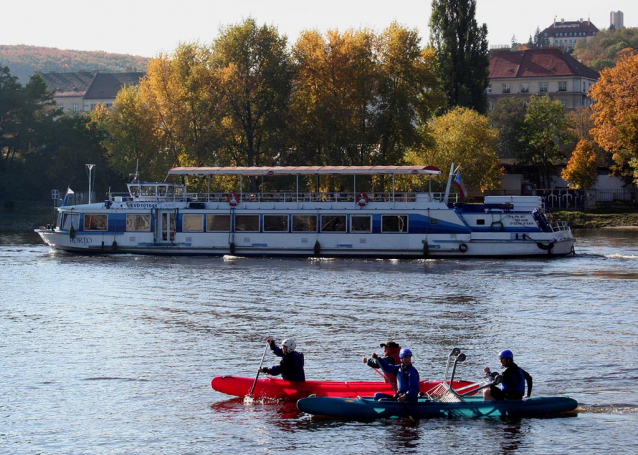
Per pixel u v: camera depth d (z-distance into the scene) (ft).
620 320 128.36
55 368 100.07
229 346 111.34
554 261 211.82
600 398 86.28
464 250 218.18
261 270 195.52
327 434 76.84
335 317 132.16
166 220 230.48
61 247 236.22
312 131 311.27
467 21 418.92
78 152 441.27
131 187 236.43
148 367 100.37
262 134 319.88
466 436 76.18
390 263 209.87
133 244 231.09
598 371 96.53
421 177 336.08
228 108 305.73
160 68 333.83
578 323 126.31
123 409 84.12
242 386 86.33
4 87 442.91
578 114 549.13
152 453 72.33
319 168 228.63
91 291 162.40
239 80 303.89
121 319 131.54
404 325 125.08
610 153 501.97
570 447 73.20
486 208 219.82
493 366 99.60
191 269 197.88
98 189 450.30
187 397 88.12
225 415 82.23
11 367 100.58
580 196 395.96
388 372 82.28
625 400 85.46
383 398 82.07
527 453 71.97
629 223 359.66
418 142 308.60
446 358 103.71
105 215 232.53
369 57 309.42
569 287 164.55
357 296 153.99
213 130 305.94
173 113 331.16
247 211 226.38
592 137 508.94
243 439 75.66
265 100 310.45
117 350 109.40
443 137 353.31
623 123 360.48
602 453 71.77
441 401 81.15
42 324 127.65
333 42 309.01
